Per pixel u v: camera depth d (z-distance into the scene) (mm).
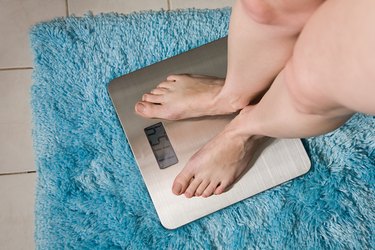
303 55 416
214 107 831
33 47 1010
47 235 902
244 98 736
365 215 897
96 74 996
